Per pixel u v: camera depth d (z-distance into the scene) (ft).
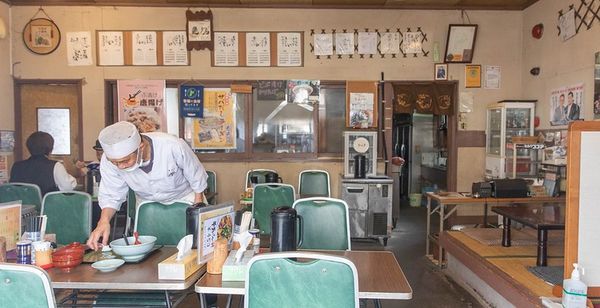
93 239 7.11
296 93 18.86
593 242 6.49
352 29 18.80
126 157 7.11
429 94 18.97
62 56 18.61
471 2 18.30
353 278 4.84
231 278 5.82
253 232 7.10
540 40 17.38
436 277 13.08
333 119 19.36
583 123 6.45
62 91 18.98
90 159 18.80
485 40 18.84
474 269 10.57
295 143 19.39
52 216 10.21
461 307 10.87
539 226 9.12
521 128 17.57
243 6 18.67
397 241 17.71
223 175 19.15
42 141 13.23
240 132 19.20
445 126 25.02
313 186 16.24
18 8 18.44
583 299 6.24
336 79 18.86
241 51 18.78
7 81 18.29
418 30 18.78
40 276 4.78
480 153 19.02
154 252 7.23
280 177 18.54
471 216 19.15
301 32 18.75
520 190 13.98
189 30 18.56
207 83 18.86
